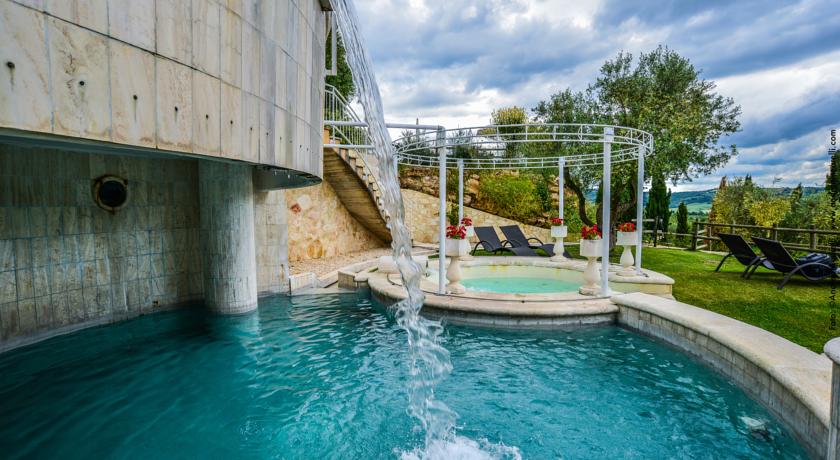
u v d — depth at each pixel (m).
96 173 5.21
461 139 5.89
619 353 4.50
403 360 4.29
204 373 3.93
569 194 14.94
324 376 3.91
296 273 8.68
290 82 4.40
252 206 5.84
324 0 5.32
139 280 5.71
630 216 13.69
